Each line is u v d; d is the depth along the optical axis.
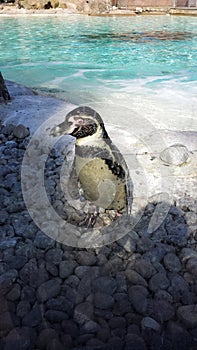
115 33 8.23
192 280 1.25
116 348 1.00
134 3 11.59
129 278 1.24
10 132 2.51
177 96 3.67
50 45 7.01
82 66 5.26
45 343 1.01
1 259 1.33
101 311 1.12
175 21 9.91
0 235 1.46
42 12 11.28
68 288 1.20
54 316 1.09
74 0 11.65
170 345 1.01
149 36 7.79
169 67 5.17
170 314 1.11
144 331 1.05
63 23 9.68
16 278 1.24
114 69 5.05
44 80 4.43
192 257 1.33
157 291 1.19
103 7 11.42
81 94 3.73
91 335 1.04
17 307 1.13
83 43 7.16
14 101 3.11
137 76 4.64
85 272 1.26
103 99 3.52
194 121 2.86
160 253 1.36
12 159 2.15
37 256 1.35
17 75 4.71
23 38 7.81
